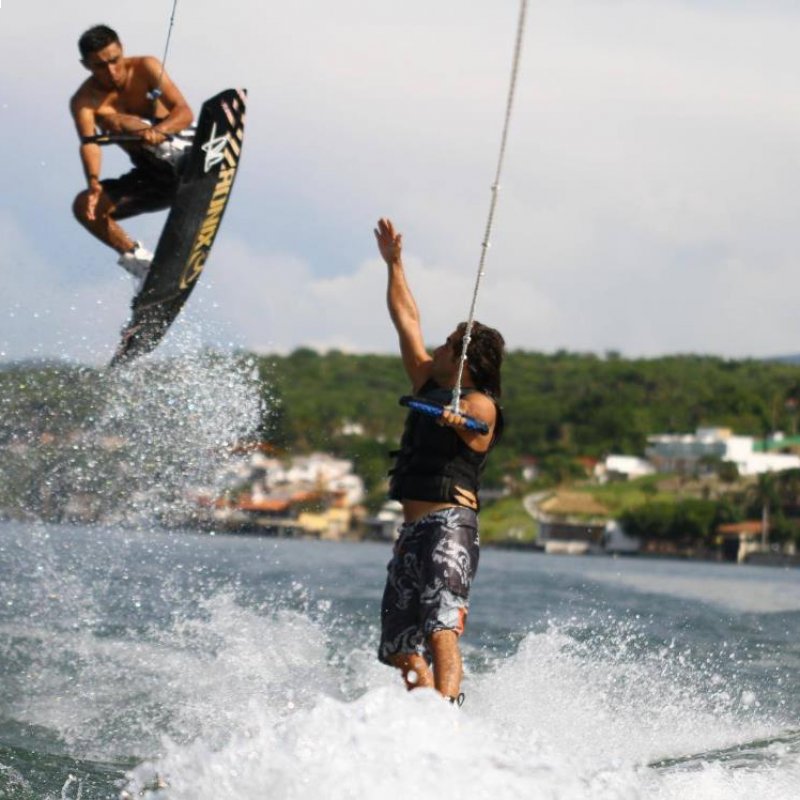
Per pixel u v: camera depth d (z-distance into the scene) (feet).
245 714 72.49
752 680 88.69
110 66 92.94
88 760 61.26
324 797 48.85
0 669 79.77
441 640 66.08
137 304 96.48
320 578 159.33
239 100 96.07
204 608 109.81
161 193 96.94
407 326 74.49
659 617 128.88
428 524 68.74
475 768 51.34
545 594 162.91
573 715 76.13
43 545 127.95
